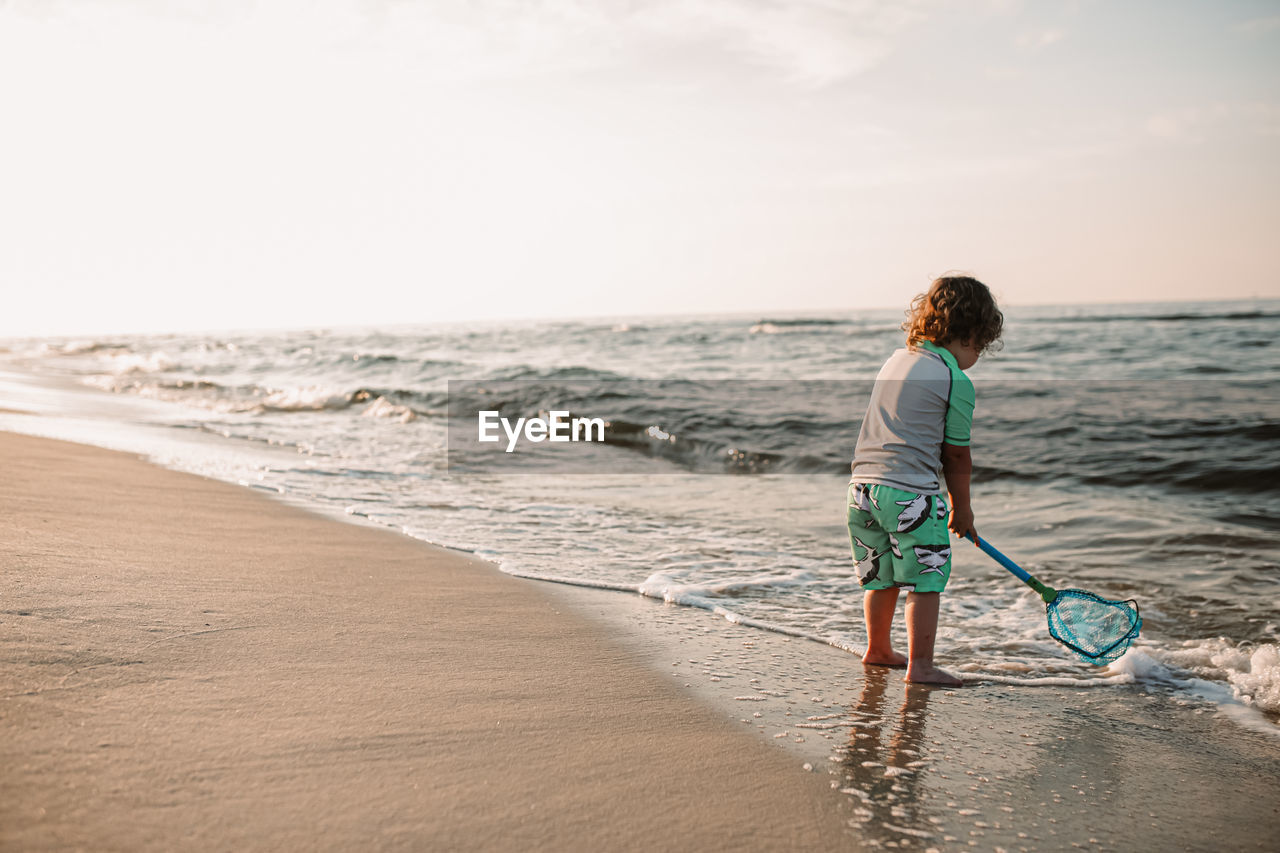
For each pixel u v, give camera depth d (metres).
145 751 1.85
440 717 2.26
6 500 4.38
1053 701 2.86
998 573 4.61
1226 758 2.43
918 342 3.16
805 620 3.69
